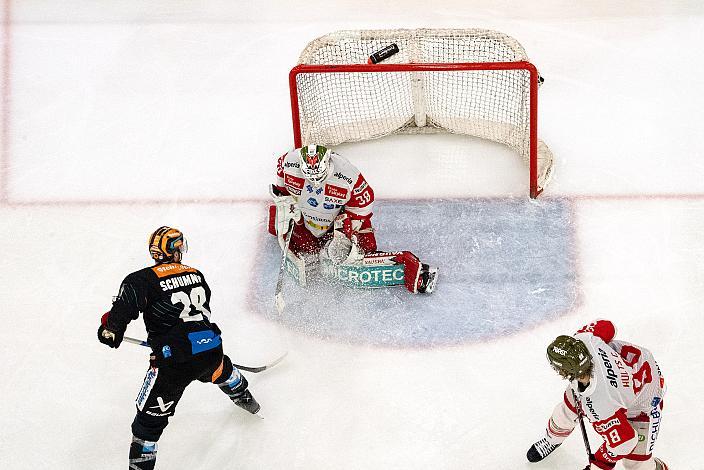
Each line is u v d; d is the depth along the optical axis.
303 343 22.78
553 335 22.53
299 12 33.03
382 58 25.20
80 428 21.31
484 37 26.31
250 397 20.89
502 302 23.36
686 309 22.92
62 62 31.55
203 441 20.94
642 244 24.59
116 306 18.97
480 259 24.45
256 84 30.44
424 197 26.30
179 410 21.56
